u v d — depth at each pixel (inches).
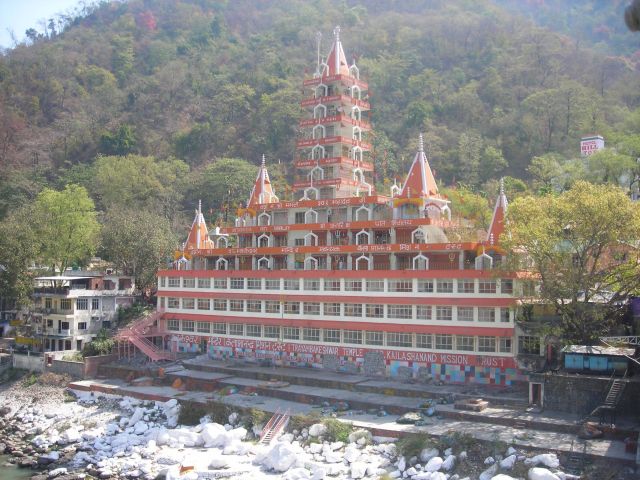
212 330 3302.2
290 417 2330.2
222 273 3265.3
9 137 6565.0
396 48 7121.1
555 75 6077.8
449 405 2289.6
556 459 1784.0
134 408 2701.8
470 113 5821.9
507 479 1704.0
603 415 1998.0
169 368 3080.7
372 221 2878.9
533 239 2244.1
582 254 2250.2
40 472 2158.0
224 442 2262.6
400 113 6053.2
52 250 3814.0
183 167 5895.7
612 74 6063.0
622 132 4672.7
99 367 3179.1
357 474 1916.8
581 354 2171.5
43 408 2871.6
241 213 3400.6
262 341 3095.5
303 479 1925.4
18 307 3919.8
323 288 2910.9
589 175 3804.1
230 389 2694.4
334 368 2869.1
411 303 2662.4
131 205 5142.7
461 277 2544.3
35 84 7519.7
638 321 2273.6
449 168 5068.9
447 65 6830.7
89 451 2320.4
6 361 3452.3
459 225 2947.8
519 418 2064.5
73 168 5935.0
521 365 2389.3
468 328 2532.0
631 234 2139.5
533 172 4343.0
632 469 1696.6
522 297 2439.7
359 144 3316.9
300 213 3228.3
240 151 6171.3
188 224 4980.3
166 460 2155.5
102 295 3545.8
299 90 6550.2
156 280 3890.3
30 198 5452.8
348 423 2201.0
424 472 1868.8
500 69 6368.1
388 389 2509.8
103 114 7199.8
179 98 7293.3
